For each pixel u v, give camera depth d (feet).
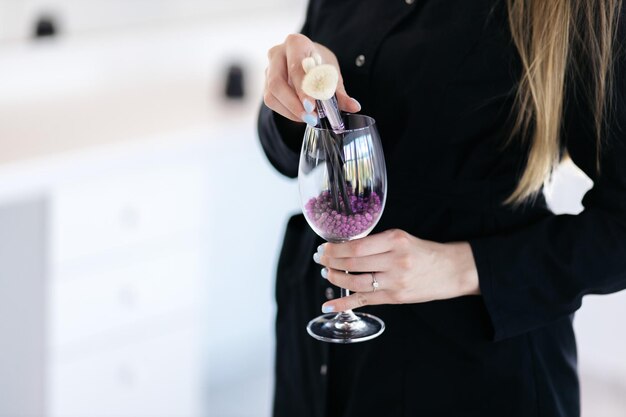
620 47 4.09
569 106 4.30
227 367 11.64
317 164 3.94
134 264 9.01
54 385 8.77
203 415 10.69
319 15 5.05
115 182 8.71
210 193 10.84
